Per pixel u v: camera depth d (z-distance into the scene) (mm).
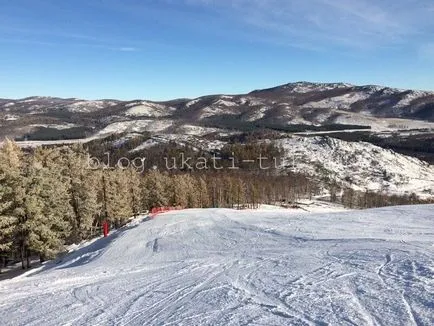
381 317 7297
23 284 16109
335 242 19156
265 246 21266
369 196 119875
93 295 12273
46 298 12555
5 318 10516
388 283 9555
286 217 36875
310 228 27188
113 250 30781
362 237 20594
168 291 11641
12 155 51375
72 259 33375
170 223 41625
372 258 13000
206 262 16750
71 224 45375
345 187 160875
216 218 42438
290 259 14992
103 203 55594
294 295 9383
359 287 9492
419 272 10281
